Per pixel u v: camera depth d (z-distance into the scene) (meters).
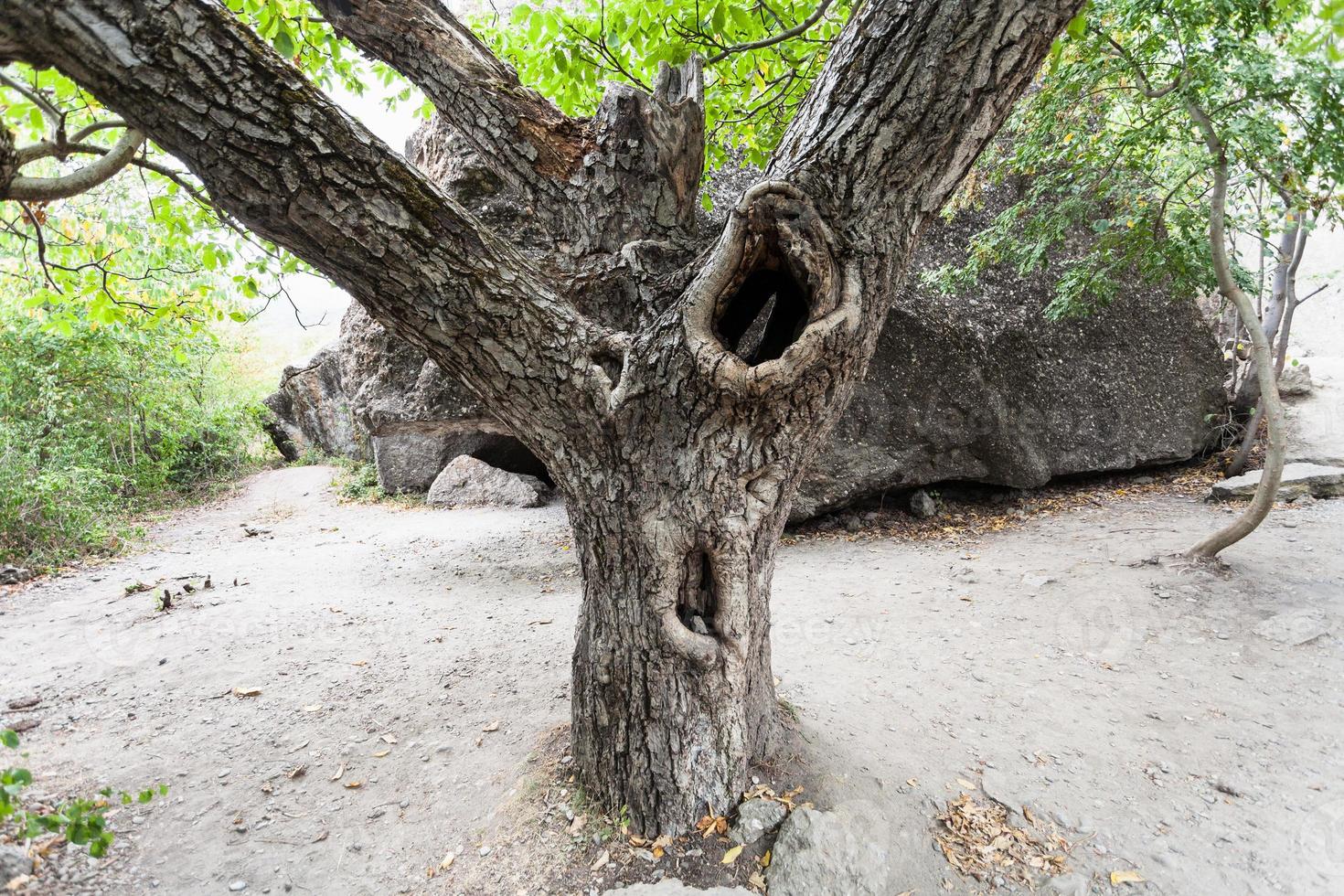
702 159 2.53
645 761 2.42
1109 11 4.32
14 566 6.36
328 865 2.50
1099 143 5.15
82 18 1.40
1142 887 2.30
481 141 2.49
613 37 3.70
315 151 1.66
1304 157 4.16
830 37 3.84
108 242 6.54
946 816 2.61
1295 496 6.04
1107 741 3.11
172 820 2.73
